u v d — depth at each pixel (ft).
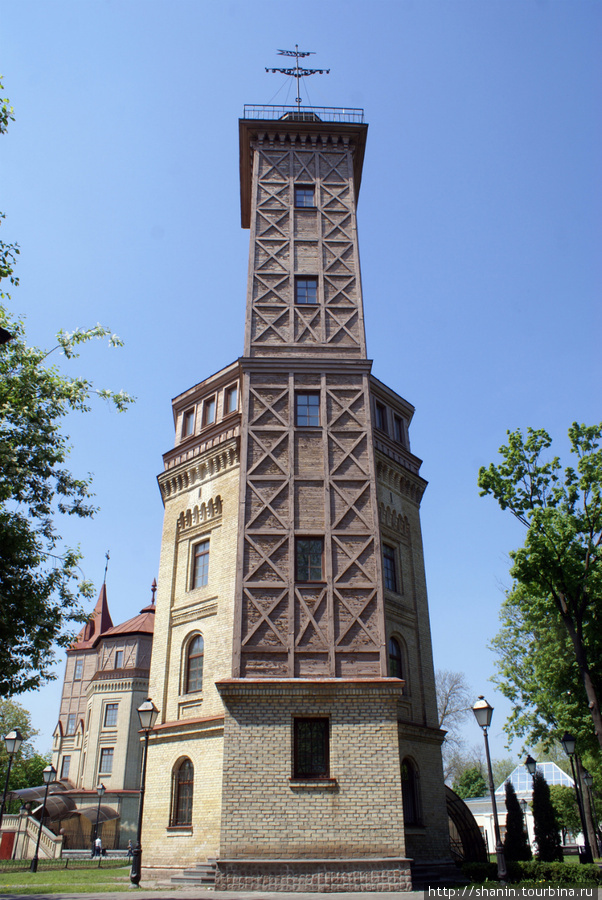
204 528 88.43
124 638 169.68
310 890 57.36
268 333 85.56
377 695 65.31
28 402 58.29
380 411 98.53
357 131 102.73
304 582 70.69
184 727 77.82
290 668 66.33
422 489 99.91
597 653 89.92
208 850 68.85
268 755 62.34
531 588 87.56
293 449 77.46
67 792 155.22
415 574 91.66
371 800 61.11
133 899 52.01
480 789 280.92
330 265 91.09
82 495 61.21
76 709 190.70
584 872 69.87
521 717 136.26
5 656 52.90
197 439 93.91
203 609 83.05
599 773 132.57
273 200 95.96
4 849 145.48
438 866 71.51
